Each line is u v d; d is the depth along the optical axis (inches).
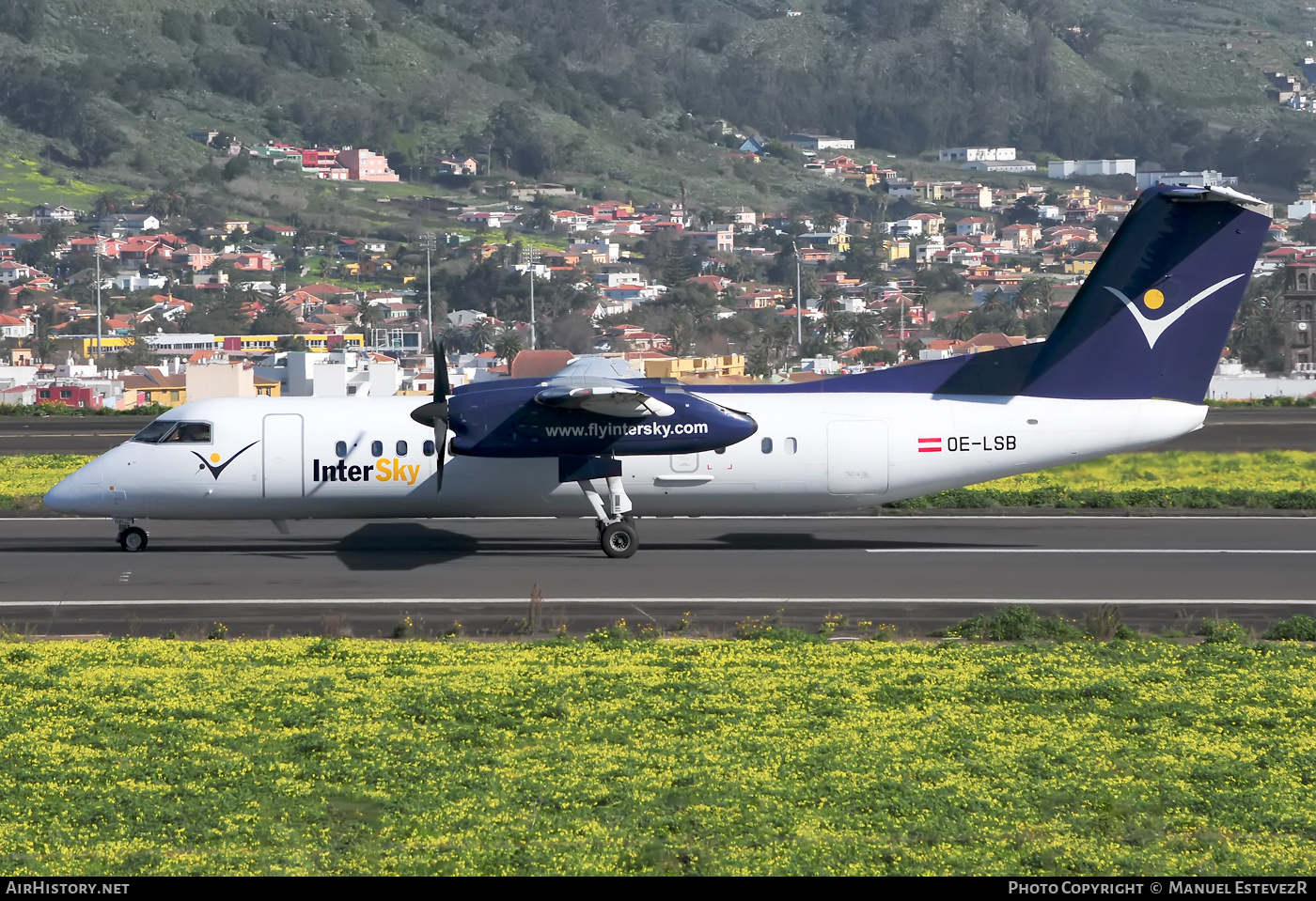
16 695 2664.9
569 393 4158.5
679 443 4389.8
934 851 1916.8
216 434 4522.6
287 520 4677.7
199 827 1999.3
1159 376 4576.8
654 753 2335.1
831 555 4468.5
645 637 3282.5
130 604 3698.3
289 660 2997.0
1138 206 4515.3
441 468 4357.8
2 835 1953.7
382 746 2368.4
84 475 4500.5
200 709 2576.3
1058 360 4589.1
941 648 3117.6
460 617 3523.6
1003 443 4564.5
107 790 2143.2
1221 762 2305.6
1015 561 4352.9
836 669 2910.9
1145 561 4350.4
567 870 1838.1
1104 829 2015.3
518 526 5108.3
